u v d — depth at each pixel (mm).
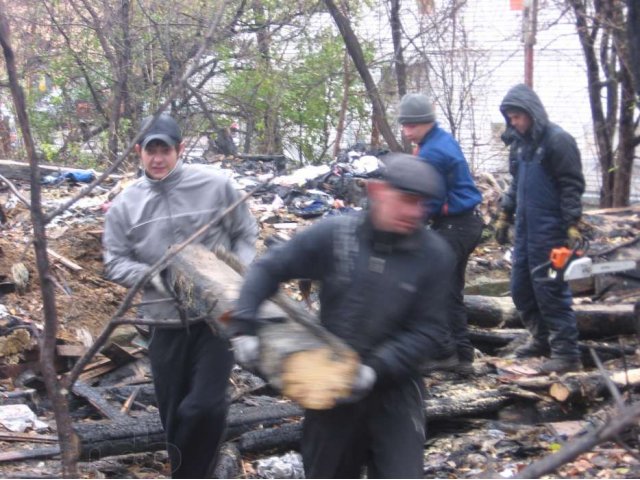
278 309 3459
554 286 6188
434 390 6117
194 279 4008
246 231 4504
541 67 20469
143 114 14336
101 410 5570
